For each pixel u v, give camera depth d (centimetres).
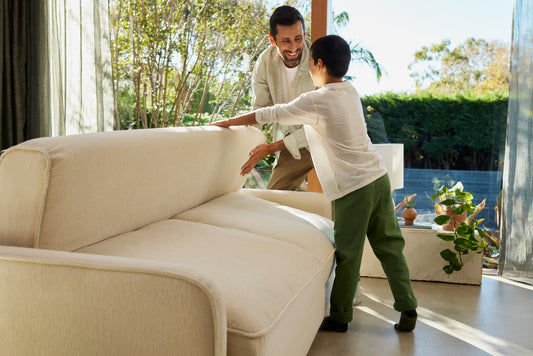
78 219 133
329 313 232
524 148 299
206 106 342
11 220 123
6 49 346
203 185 205
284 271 148
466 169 331
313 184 325
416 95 333
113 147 144
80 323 103
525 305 261
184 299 96
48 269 104
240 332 108
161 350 98
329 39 201
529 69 294
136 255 136
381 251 217
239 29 333
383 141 340
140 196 160
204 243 156
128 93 347
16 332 108
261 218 197
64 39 344
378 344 208
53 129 356
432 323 234
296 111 196
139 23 341
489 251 335
